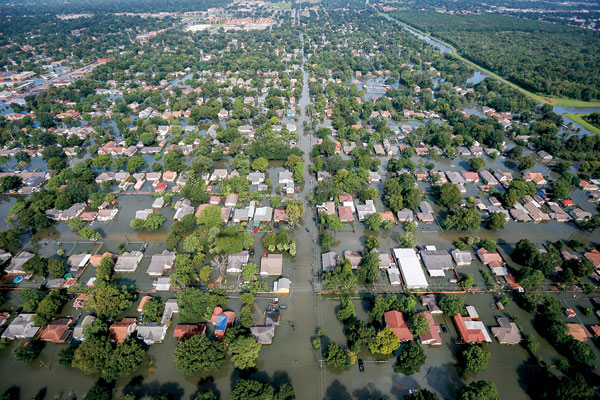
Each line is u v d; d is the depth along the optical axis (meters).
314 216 162.38
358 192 178.25
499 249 143.38
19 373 99.75
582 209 169.00
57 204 159.50
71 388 96.12
